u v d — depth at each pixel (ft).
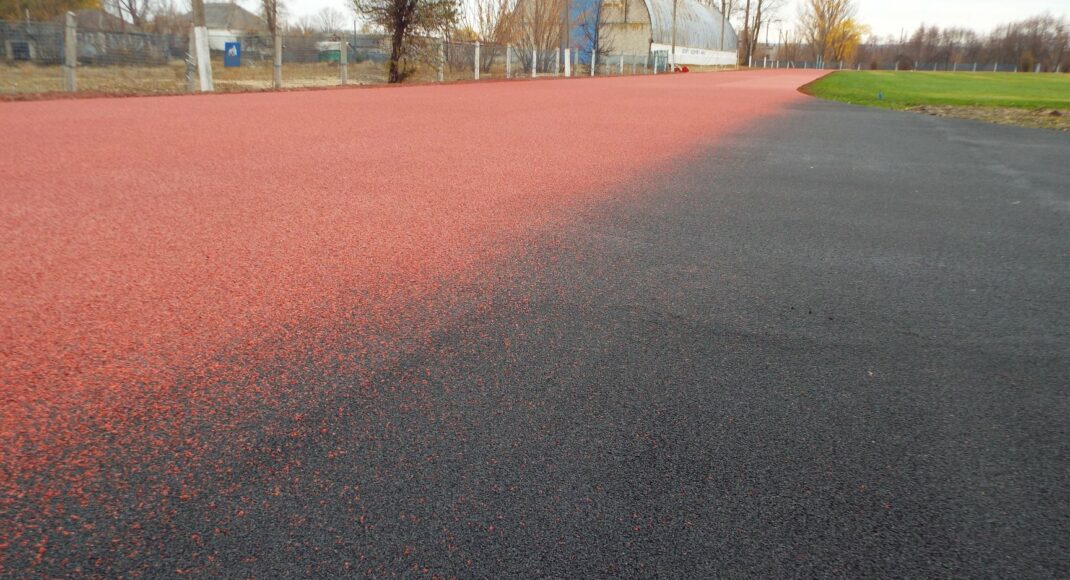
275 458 4.68
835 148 21.94
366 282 8.26
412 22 64.95
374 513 4.14
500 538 3.96
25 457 4.65
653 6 163.53
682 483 4.50
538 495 4.34
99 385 5.64
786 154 20.27
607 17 163.43
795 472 4.66
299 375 5.88
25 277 8.16
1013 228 11.68
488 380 5.84
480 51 82.23
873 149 21.86
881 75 124.47
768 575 3.74
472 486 4.41
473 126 25.84
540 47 113.09
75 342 6.44
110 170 14.99
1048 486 4.56
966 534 4.10
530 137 22.91
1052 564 3.87
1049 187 15.57
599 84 71.05
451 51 75.72
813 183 15.56
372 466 4.60
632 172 16.49
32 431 4.96
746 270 9.04
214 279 8.25
